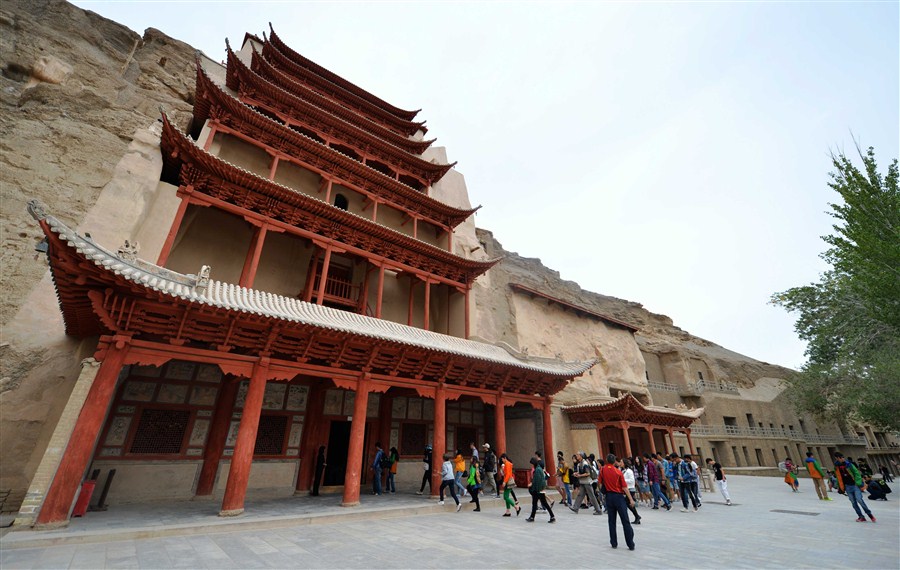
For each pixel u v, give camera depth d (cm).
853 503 1393
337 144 2755
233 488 1163
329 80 3325
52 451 946
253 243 1912
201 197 1741
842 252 1620
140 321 1126
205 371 1614
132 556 787
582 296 6494
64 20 2027
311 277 2177
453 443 2327
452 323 2722
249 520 1101
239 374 1275
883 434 7150
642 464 2125
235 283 2052
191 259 1945
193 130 2348
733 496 2308
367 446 2022
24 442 1210
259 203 1888
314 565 766
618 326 4375
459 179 3825
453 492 1516
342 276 2462
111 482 1330
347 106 3334
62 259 938
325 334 1373
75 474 943
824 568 761
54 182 1606
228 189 1802
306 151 2361
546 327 3747
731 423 5178
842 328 3008
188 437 1512
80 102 1833
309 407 1830
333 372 1475
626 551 900
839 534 1128
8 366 1256
